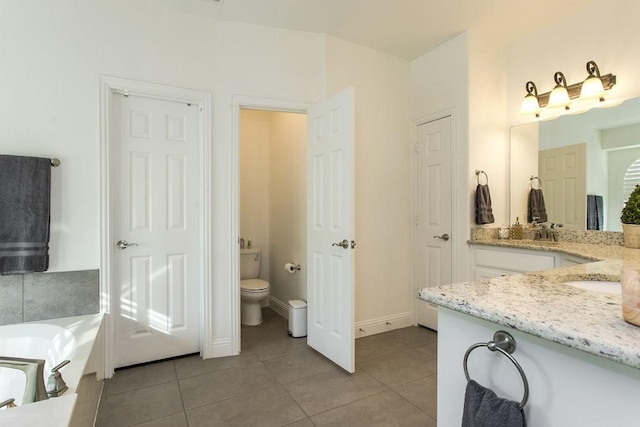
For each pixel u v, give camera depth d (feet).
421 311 10.93
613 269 4.04
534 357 2.23
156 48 7.88
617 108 8.04
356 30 9.32
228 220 8.65
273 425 5.78
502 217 10.08
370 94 10.32
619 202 8.03
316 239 8.87
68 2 7.09
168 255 8.34
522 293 2.77
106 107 7.41
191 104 8.50
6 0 6.65
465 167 9.55
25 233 6.58
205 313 8.41
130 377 7.43
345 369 7.73
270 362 8.23
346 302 7.73
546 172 9.36
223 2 7.91
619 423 1.83
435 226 10.44
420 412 6.16
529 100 9.28
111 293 7.50
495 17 8.77
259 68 8.89
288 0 7.87
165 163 8.29
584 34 8.55
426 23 9.02
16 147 6.72
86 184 7.24
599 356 1.77
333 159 8.25
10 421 3.36
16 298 6.73
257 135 13.66
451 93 9.89
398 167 10.90
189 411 6.16
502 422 2.21
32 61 6.82
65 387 4.31
